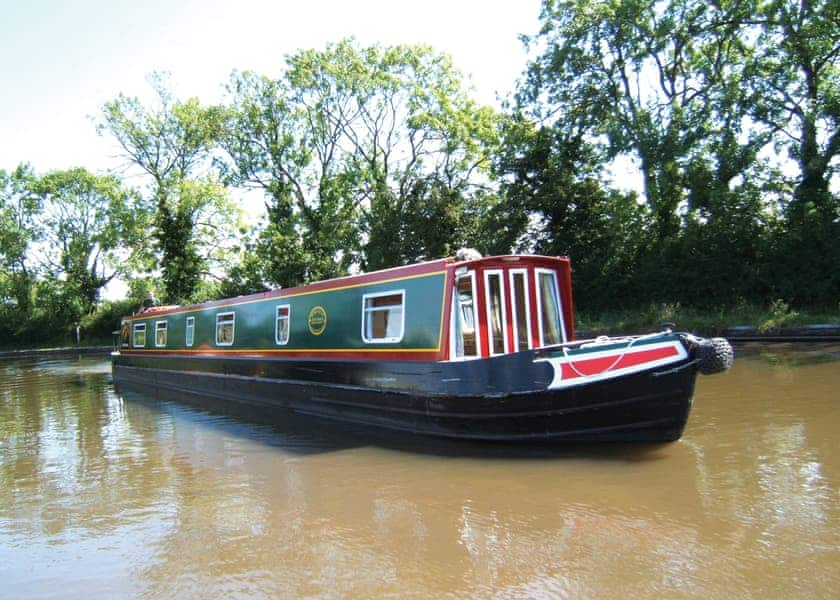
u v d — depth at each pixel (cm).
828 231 2191
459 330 887
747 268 2344
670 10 2608
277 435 988
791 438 759
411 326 932
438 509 595
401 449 841
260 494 680
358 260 3634
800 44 2314
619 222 2764
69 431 1130
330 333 1105
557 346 762
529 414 775
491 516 569
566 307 940
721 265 2389
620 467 691
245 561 508
